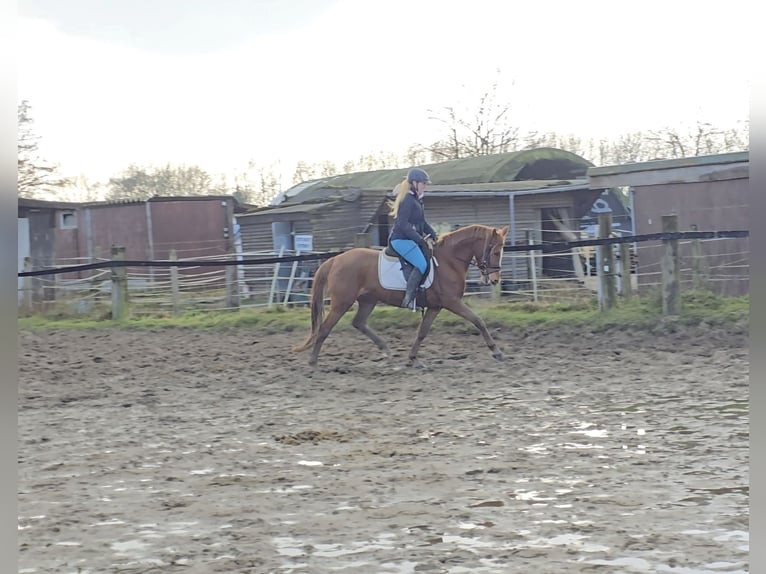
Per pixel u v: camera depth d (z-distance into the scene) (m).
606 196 25.73
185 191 44.84
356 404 9.46
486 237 11.56
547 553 4.62
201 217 24.88
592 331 13.25
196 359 12.92
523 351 12.60
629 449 6.98
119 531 5.24
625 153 41.75
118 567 4.62
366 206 23.05
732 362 10.92
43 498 6.00
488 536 4.93
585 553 4.60
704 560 4.44
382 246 23.05
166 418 8.94
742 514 5.18
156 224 24.56
